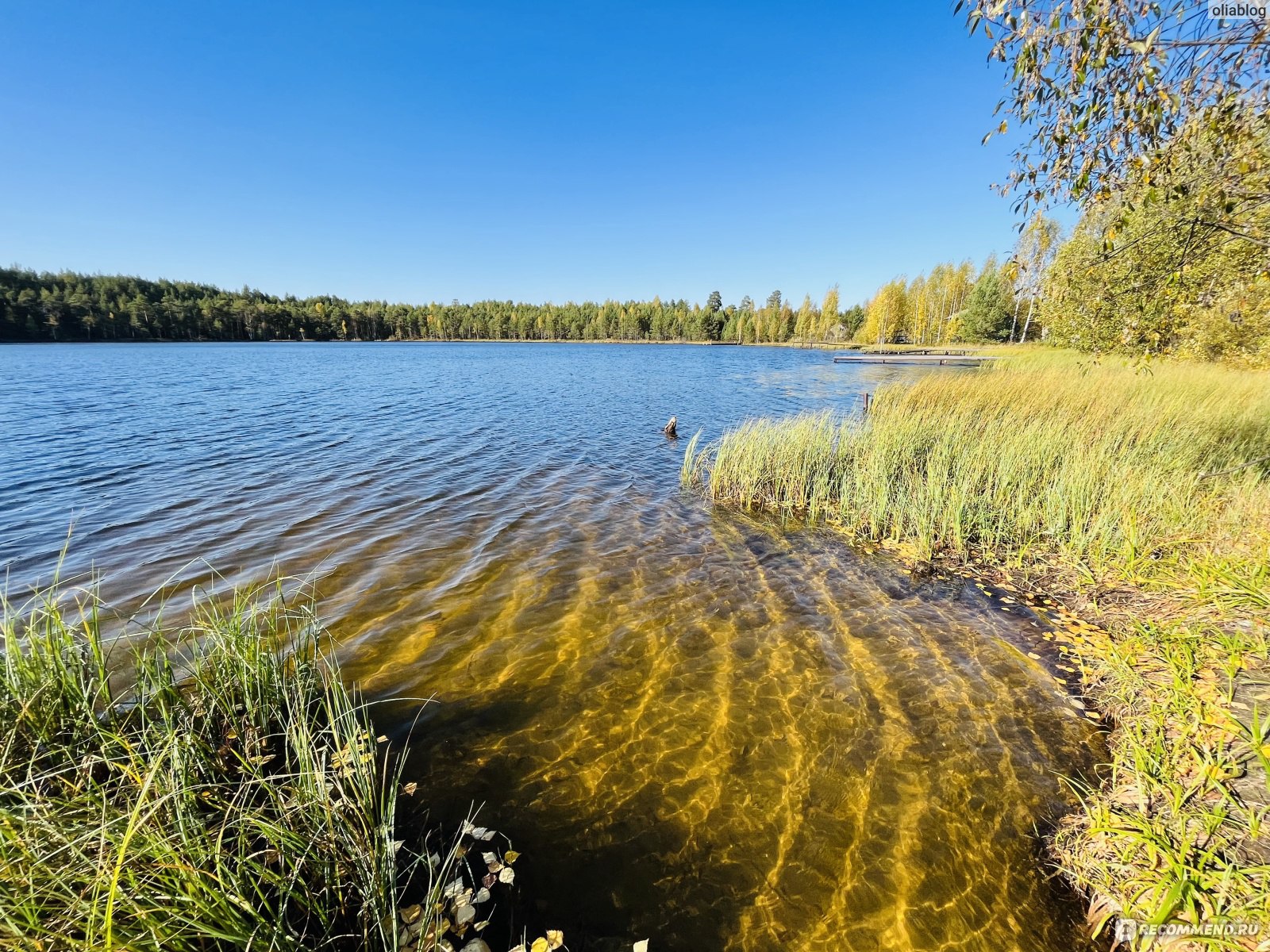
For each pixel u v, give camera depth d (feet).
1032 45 9.84
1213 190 12.69
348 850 8.84
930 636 17.70
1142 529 22.08
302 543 25.08
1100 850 9.39
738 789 11.60
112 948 6.10
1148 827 9.11
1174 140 10.87
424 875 9.42
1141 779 10.09
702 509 31.76
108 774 9.72
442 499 32.30
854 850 10.17
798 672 15.76
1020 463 29.71
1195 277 15.79
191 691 12.94
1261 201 12.75
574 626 18.35
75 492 31.83
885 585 21.67
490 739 12.98
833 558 24.53
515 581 21.76
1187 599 16.75
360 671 15.53
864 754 12.53
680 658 16.48
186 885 6.98
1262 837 8.46
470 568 22.86
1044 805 10.98
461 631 17.92
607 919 8.89
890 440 36.22
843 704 14.34
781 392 89.30
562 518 29.58
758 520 29.66
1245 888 7.61
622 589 21.16
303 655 15.96
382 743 12.72
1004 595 20.63
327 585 20.90
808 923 8.92
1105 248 14.60
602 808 11.08
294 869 7.90
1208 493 24.45
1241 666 12.34
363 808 9.29
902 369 131.23
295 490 33.09
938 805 11.10
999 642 17.29
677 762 12.33
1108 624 17.58
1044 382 51.75
